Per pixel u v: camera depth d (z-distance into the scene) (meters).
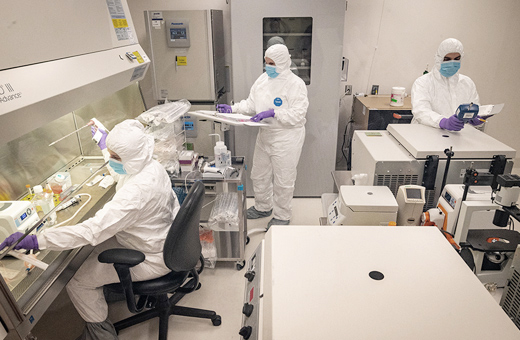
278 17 2.83
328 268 0.98
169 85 3.12
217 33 3.12
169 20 2.90
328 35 2.88
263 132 2.73
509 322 0.82
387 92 3.63
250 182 3.42
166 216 1.80
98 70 1.63
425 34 3.40
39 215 1.59
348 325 0.81
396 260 1.02
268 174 2.91
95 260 1.70
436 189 1.78
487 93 3.62
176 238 1.51
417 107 2.44
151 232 1.70
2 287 1.12
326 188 3.41
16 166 1.65
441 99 2.56
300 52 2.99
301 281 0.93
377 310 0.85
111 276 1.68
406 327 0.81
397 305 0.86
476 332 0.80
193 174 2.31
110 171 2.02
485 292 0.91
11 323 1.16
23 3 1.25
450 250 1.06
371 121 3.19
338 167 3.91
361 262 1.01
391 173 1.75
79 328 1.96
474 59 3.49
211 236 2.38
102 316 1.78
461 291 0.91
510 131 3.76
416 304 0.87
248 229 2.90
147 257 1.70
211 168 2.28
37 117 1.28
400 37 3.42
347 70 3.37
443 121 2.05
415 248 1.07
